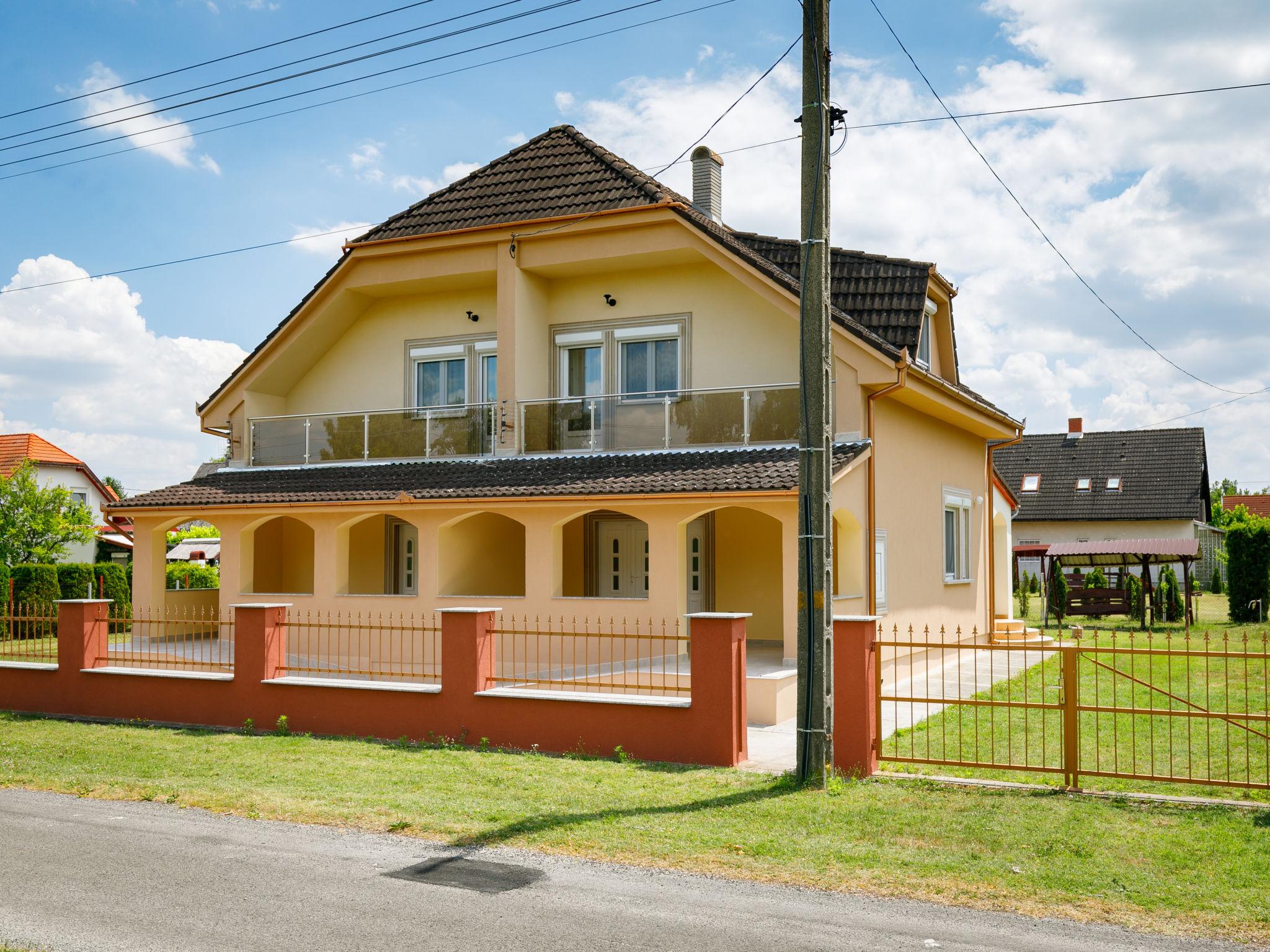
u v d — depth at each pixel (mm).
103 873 7422
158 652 15820
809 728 9742
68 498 34625
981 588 23938
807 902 6781
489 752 11656
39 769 11141
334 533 18531
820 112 9969
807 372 9883
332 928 6293
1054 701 14812
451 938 6137
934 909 6652
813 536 9805
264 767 11070
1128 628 26625
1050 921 6430
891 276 18781
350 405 22359
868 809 8875
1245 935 6195
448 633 12367
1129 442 51719
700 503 15297
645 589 19672
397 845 8094
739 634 11008
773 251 19453
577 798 9414
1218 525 59250
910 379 16828
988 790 9531
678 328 19359
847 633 10195
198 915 6543
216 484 20766
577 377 20297
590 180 19578
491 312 21031
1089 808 8859
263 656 13555
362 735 12805
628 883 7172
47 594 28500
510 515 17000
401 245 20141
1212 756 11078
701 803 9203
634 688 11578
